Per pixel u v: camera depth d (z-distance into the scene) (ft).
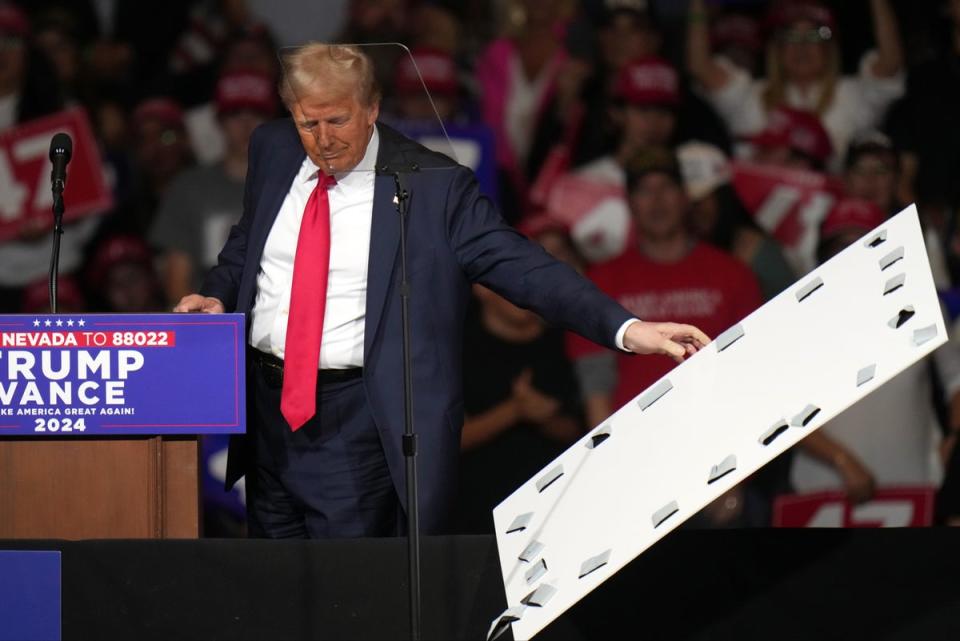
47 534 9.67
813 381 7.89
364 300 10.19
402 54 10.46
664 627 8.67
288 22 19.80
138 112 19.72
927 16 19.57
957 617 8.48
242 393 9.48
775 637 8.61
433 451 10.14
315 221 10.13
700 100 19.57
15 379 9.49
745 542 8.69
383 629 8.77
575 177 19.47
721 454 7.78
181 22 19.85
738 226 19.43
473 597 8.70
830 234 19.29
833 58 19.61
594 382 18.71
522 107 19.48
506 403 18.72
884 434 18.81
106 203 19.72
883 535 8.59
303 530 10.72
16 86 19.63
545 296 10.14
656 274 19.10
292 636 8.79
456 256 10.41
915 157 19.49
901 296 8.10
